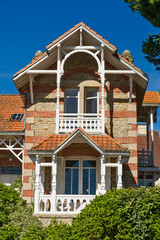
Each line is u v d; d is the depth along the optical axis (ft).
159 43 37.40
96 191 53.26
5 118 63.05
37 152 48.49
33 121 55.88
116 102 56.08
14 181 63.10
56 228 41.16
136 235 37.45
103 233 38.78
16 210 46.52
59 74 53.98
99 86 56.49
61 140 51.11
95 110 56.70
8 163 62.64
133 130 55.26
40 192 50.98
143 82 54.70
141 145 90.02
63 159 54.24
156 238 37.01
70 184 54.03
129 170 54.24
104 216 38.99
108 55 55.83
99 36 54.08
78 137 50.47
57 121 53.36
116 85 56.49
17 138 60.80
